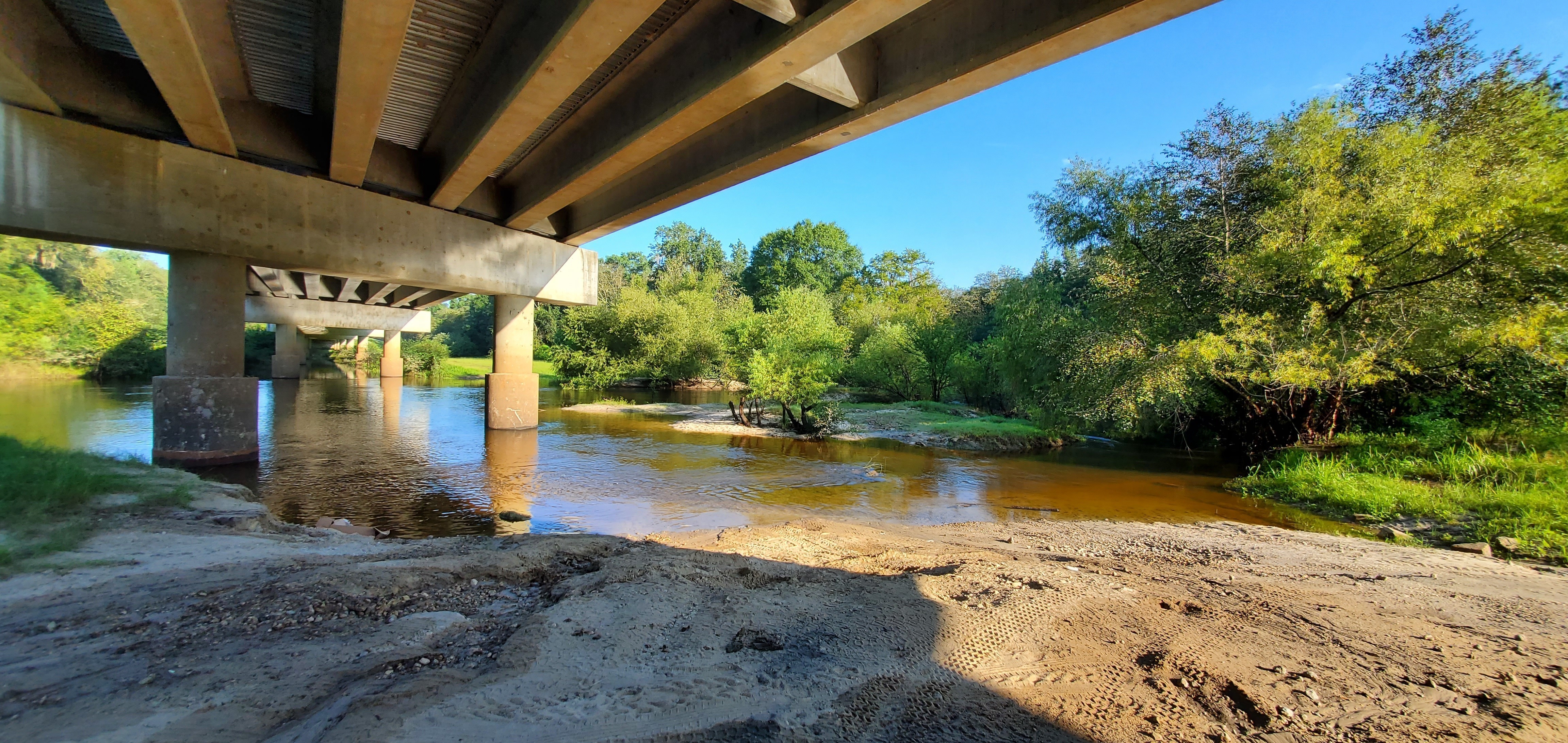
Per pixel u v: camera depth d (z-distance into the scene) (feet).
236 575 17.31
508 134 33.45
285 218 42.55
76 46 33.58
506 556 20.24
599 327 131.85
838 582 18.13
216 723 9.86
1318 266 38.29
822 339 66.08
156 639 13.10
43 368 123.54
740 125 37.73
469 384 139.74
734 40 26.16
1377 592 19.02
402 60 33.06
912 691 11.40
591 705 10.56
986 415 81.25
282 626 14.05
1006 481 42.65
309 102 39.55
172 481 29.17
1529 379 37.86
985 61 23.39
